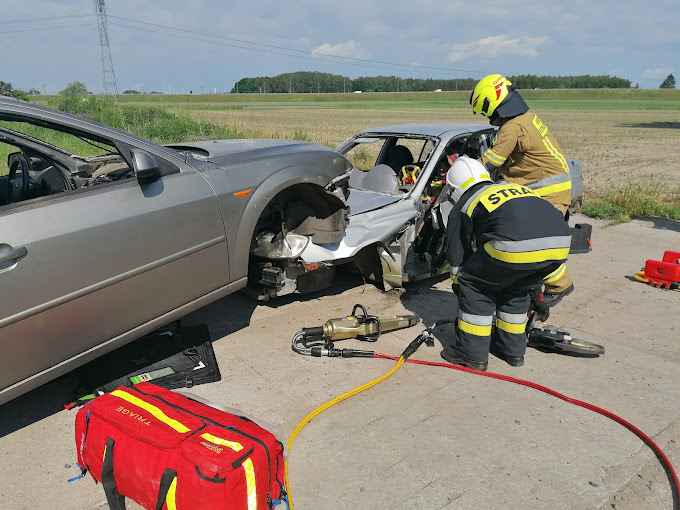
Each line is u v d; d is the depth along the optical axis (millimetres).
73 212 2598
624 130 30578
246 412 2965
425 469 2545
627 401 3160
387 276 4590
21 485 2432
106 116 20781
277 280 3951
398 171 5820
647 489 2447
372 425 2883
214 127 18750
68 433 2811
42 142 3504
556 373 3482
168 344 3551
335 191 3996
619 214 7801
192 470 1887
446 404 3092
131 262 2820
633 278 5270
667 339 3965
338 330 3727
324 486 2430
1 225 2361
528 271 3146
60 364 2633
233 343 3779
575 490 2428
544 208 3150
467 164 3521
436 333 4039
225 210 3299
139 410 2191
